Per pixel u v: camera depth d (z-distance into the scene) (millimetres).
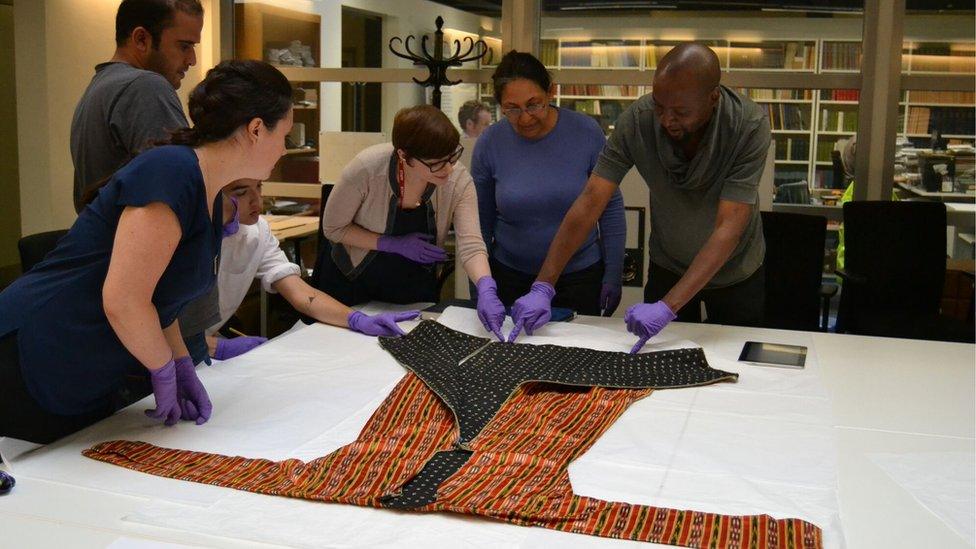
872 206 4027
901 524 1370
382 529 1314
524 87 2758
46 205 4910
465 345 2293
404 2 5172
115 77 2340
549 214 2996
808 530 1308
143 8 2404
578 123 3006
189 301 1706
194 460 1556
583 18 4965
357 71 5277
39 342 1549
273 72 1625
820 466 1574
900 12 4512
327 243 2928
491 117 5145
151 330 1562
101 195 1568
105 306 1516
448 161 2416
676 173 2490
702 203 2580
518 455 1566
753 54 4781
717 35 4820
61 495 1417
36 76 4785
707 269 2383
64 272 1566
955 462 1612
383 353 2264
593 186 2656
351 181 2643
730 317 2812
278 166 5414
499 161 3039
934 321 3740
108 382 1658
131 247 1502
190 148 1599
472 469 1517
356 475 1483
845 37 4645
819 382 2109
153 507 1375
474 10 5066
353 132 4832
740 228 2410
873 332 3744
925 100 4594
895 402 1970
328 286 2918
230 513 1356
